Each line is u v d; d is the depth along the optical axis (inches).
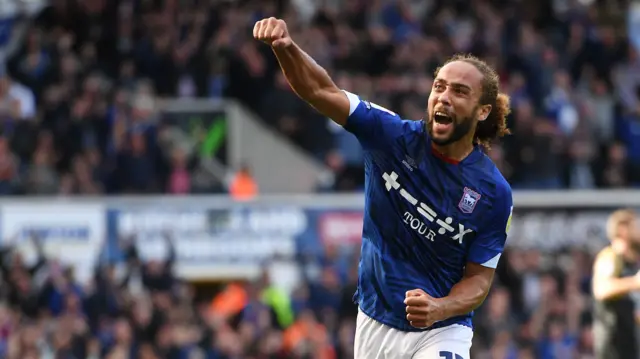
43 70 810.8
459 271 256.8
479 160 252.7
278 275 700.7
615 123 896.9
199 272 703.7
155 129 767.1
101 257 693.3
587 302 702.5
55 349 619.5
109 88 802.2
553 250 728.3
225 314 667.4
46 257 671.8
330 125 833.5
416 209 251.8
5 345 621.6
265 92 841.5
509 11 906.1
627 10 1000.2
